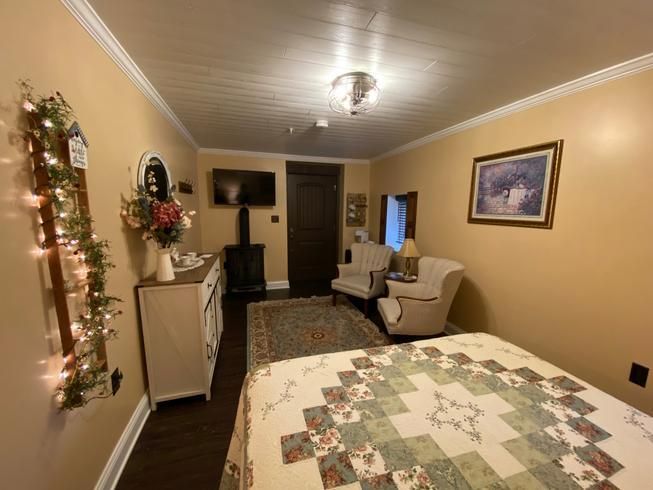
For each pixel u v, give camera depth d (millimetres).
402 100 2262
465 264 2912
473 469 826
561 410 1078
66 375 1028
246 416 1083
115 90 1541
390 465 835
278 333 3012
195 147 3854
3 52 832
